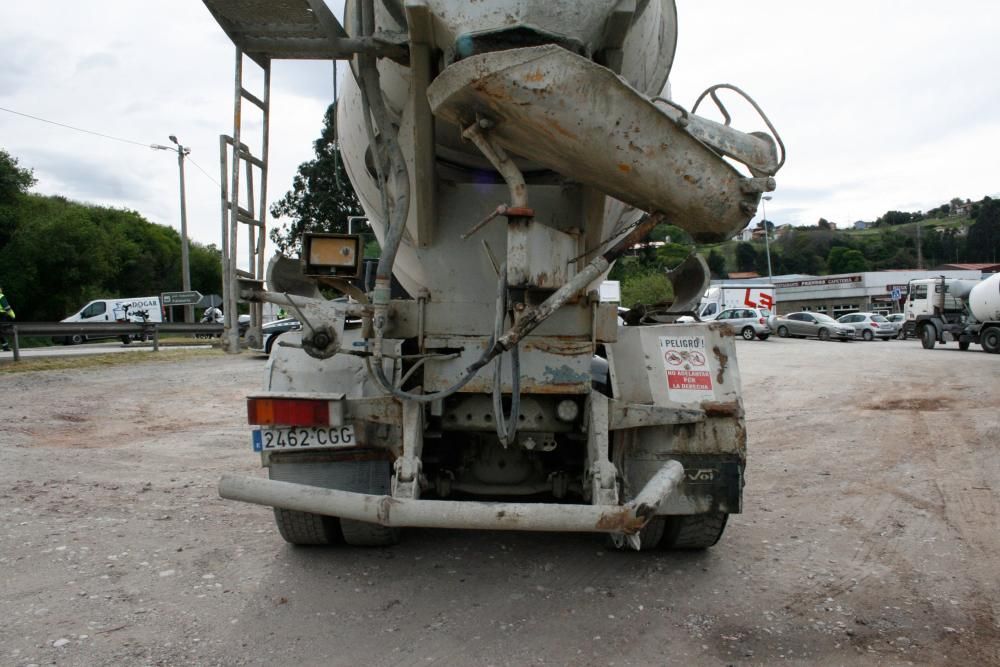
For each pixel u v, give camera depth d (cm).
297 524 414
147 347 2405
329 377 375
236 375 1438
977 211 14438
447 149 381
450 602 357
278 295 352
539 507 293
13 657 295
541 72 282
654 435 386
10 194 4125
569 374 364
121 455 709
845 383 1417
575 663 296
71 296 4359
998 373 1561
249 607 349
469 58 286
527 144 314
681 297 514
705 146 308
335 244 357
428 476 407
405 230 389
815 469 681
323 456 381
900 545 452
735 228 330
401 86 366
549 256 336
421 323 378
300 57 364
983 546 450
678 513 379
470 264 391
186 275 3603
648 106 295
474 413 382
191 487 586
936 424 926
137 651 302
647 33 363
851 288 6369
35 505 519
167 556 419
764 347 2720
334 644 311
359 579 387
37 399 1038
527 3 304
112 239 4981
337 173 468
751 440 841
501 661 297
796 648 310
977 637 321
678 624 334
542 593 370
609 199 374
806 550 443
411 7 309
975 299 2356
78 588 369
